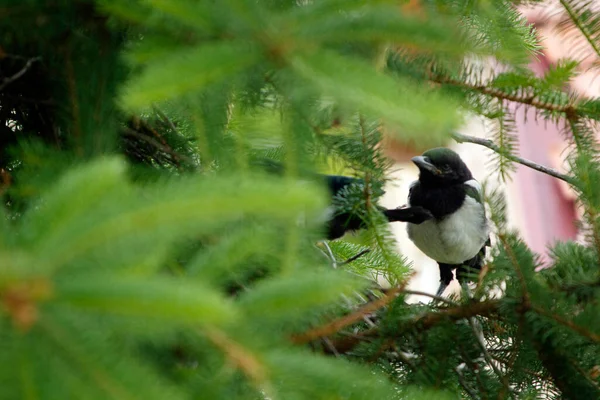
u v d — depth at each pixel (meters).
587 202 4.76
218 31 2.64
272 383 2.44
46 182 3.15
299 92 2.67
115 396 1.74
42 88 4.51
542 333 4.80
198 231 1.84
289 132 3.24
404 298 5.00
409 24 2.62
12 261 1.76
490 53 2.96
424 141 2.33
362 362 4.86
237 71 2.55
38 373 1.74
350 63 2.50
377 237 4.76
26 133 4.74
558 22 4.21
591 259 5.00
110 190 1.86
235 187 1.84
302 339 3.09
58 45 3.76
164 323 1.74
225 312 1.73
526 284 4.82
